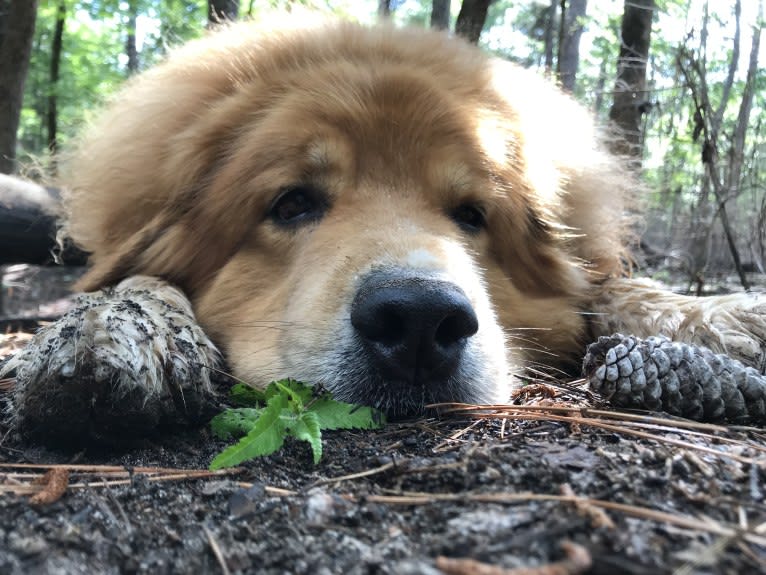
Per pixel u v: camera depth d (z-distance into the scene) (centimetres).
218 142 34
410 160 32
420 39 39
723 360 26
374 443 23
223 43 39
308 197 32
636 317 37
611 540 15
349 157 31
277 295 31
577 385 31
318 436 21
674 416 25
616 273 43
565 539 15
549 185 37
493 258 35
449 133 32
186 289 35
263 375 28
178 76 38
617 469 19
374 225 29
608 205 42
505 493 18
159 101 37
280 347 28
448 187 32
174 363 24
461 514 17
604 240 42
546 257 38
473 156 32
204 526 17
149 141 36
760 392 26
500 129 35
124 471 21
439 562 13
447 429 24
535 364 36
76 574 15
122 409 22
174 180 35
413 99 32
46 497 18
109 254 38
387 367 25
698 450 21
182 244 35
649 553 14
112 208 37
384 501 18
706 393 25
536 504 17
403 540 16
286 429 22
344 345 26
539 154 37
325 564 15
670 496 17
